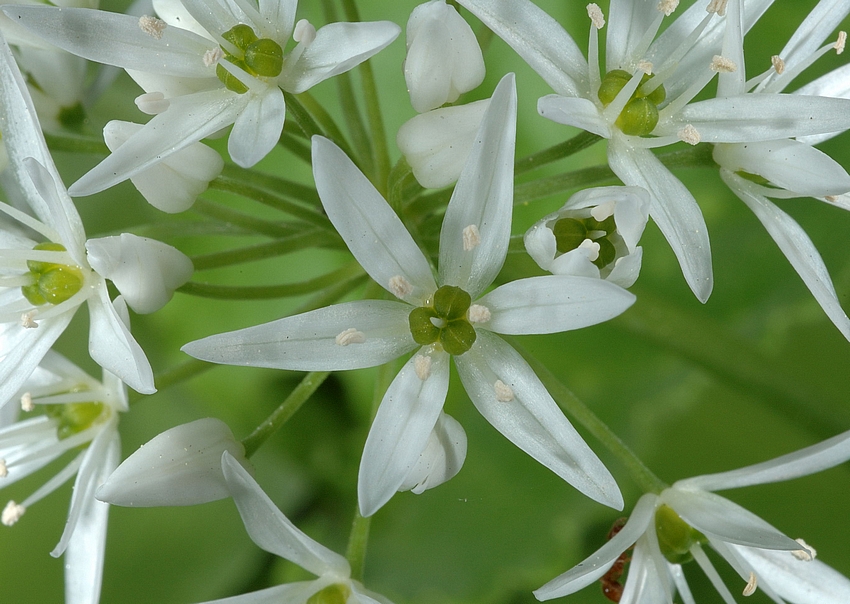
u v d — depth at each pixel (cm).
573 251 10
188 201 11
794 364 14
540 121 14
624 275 10
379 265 10
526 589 13
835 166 11
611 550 10
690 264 10
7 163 12
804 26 11
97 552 11
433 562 14
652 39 11
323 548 11
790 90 13
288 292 12
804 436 14
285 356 10
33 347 11
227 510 14
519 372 10
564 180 11
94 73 13
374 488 10
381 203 10
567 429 10
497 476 14
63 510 14
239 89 11
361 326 10
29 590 13
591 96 11
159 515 14
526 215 14
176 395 14
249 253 11
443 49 11
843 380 14
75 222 11
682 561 11
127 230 12
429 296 11
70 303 11
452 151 11
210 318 14
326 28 11
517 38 11
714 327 13
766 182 11
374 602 10
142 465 11
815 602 11
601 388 14
